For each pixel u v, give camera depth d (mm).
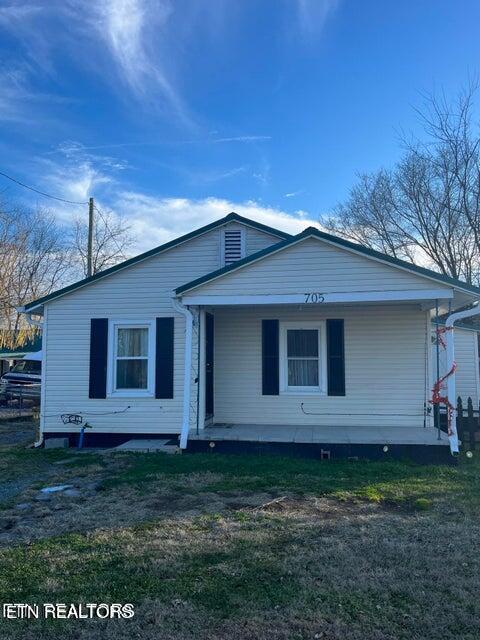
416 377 11281
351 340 11516
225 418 11727
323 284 9805
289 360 11758
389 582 4328
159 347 11781
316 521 5938
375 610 3879
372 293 9633
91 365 11914
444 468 8789
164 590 4230
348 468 8742
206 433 10445
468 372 16500
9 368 29688
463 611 3854
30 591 4273
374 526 5754
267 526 5754
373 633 3566
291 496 7016
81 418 11844
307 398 11547
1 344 28969
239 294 10023
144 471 8547
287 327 11750
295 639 3514
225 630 3631
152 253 12008
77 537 5465
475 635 3539
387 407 11305
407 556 4867
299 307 11680
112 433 11734
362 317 11523
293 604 3969
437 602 3992
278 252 9961
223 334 11922
